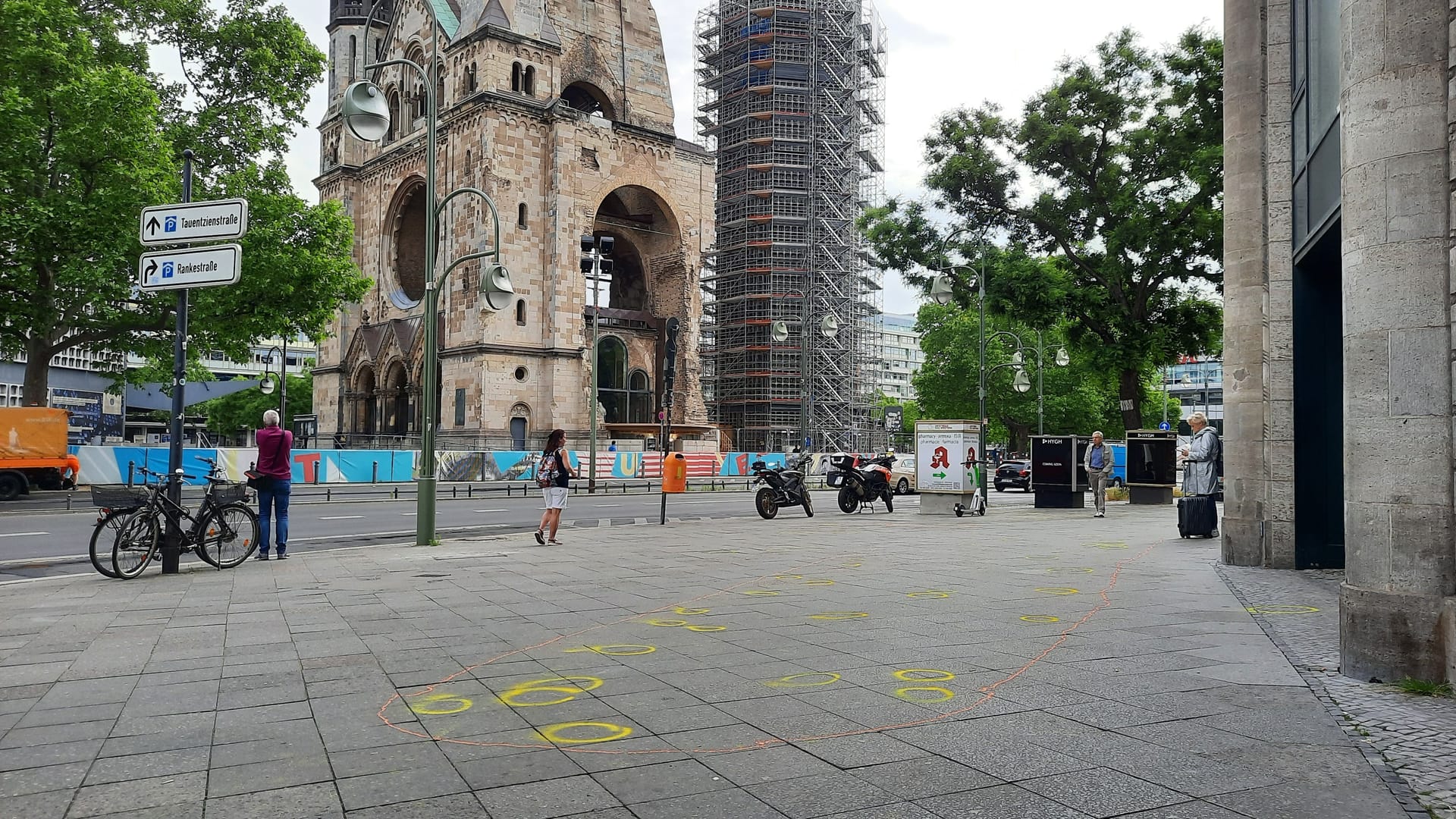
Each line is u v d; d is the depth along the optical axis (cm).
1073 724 513
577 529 1972
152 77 3322
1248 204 1352
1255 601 970
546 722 518
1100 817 380
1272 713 538
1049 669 648
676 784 419
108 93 2680
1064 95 3328
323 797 404
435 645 732
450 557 1393
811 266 7644
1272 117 1285
